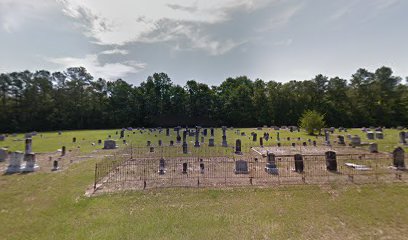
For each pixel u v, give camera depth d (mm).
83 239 6426
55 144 29125
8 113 59406
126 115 70188
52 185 11625
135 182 12195
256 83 81750
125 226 7168
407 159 16703
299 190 10516
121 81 78562
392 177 12281
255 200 9367
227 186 11328
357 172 13648
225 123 72062
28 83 63094
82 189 10984
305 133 40500
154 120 73125
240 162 14438
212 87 82438
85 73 73375
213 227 7070
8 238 6574
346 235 6543
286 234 6621
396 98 62375
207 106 74062
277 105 70375
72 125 66312
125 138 35656
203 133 40031
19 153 15047
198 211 8328
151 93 75438
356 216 7688
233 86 82812
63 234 6734
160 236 6547
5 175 13711
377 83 66062
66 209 8602
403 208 8195
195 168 15422
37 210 8516
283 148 24203
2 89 60000
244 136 37312
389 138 31469
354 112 65250
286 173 13773
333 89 68875
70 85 68938
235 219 7613
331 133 40344
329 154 14508
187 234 6648
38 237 6602
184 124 71688
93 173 14102
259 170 14586
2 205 9031
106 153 22141
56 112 64750
